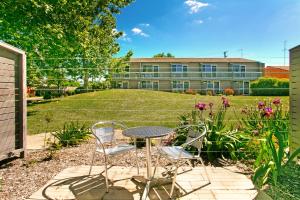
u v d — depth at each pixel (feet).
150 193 11.04
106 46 63.82
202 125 13.00
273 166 9.14
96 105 42.39
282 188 8.16
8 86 15.46
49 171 13.78
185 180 12.39
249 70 103.96
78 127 21.62
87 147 18.61
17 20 31.96
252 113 19.07
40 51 35.04
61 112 37.88
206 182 12.10
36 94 66.28
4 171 13.83
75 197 10.68
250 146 15.49
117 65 62.80
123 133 11.68
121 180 12.50
